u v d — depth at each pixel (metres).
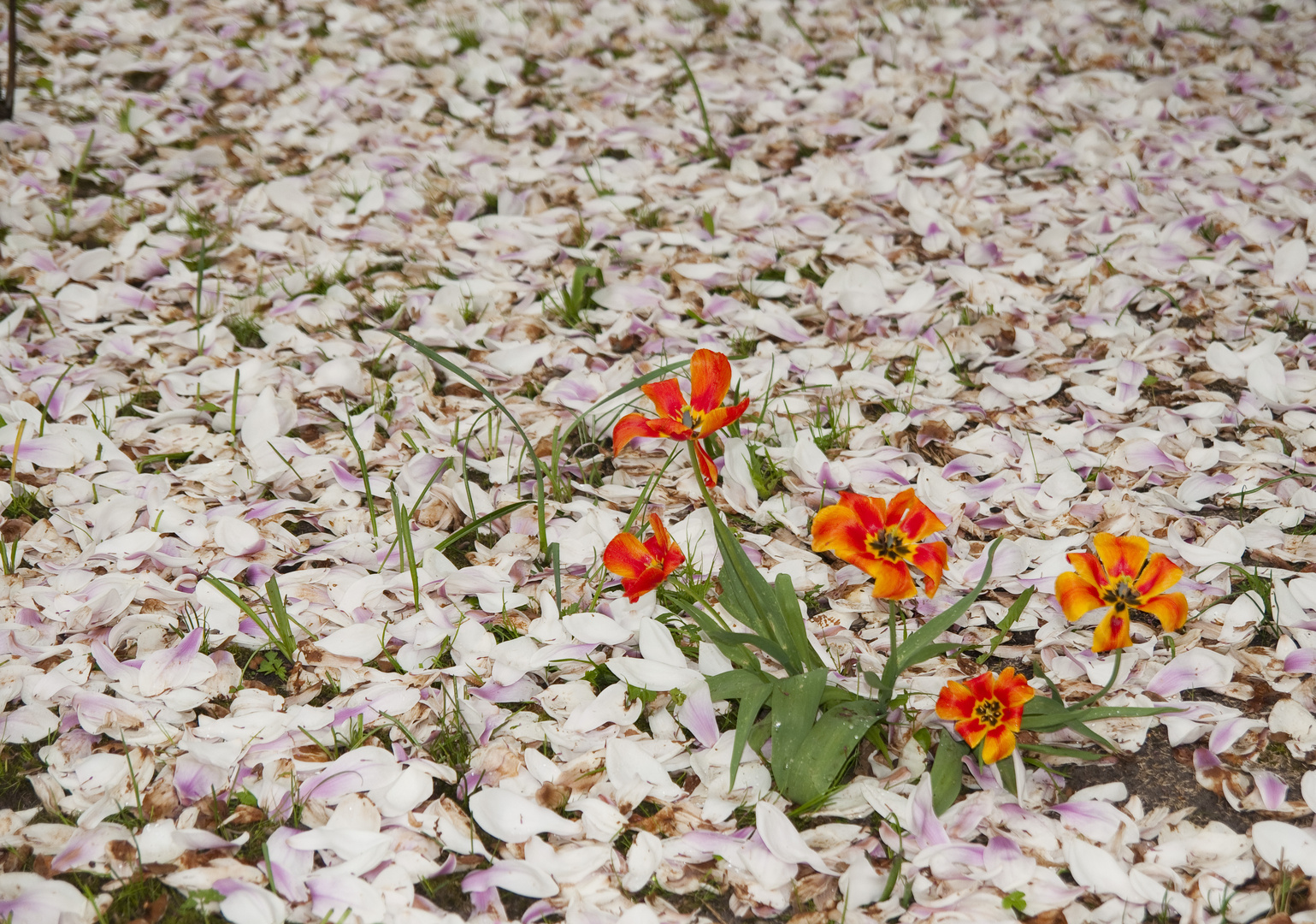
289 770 1.76
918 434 2.65
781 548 2.25
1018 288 3.24
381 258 3.52
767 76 4.90
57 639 2.06
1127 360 2.84
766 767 1.76
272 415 2.60
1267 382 2.72
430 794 1.72
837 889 1.57
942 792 1.66
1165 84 4.59
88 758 1.78
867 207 3.73
